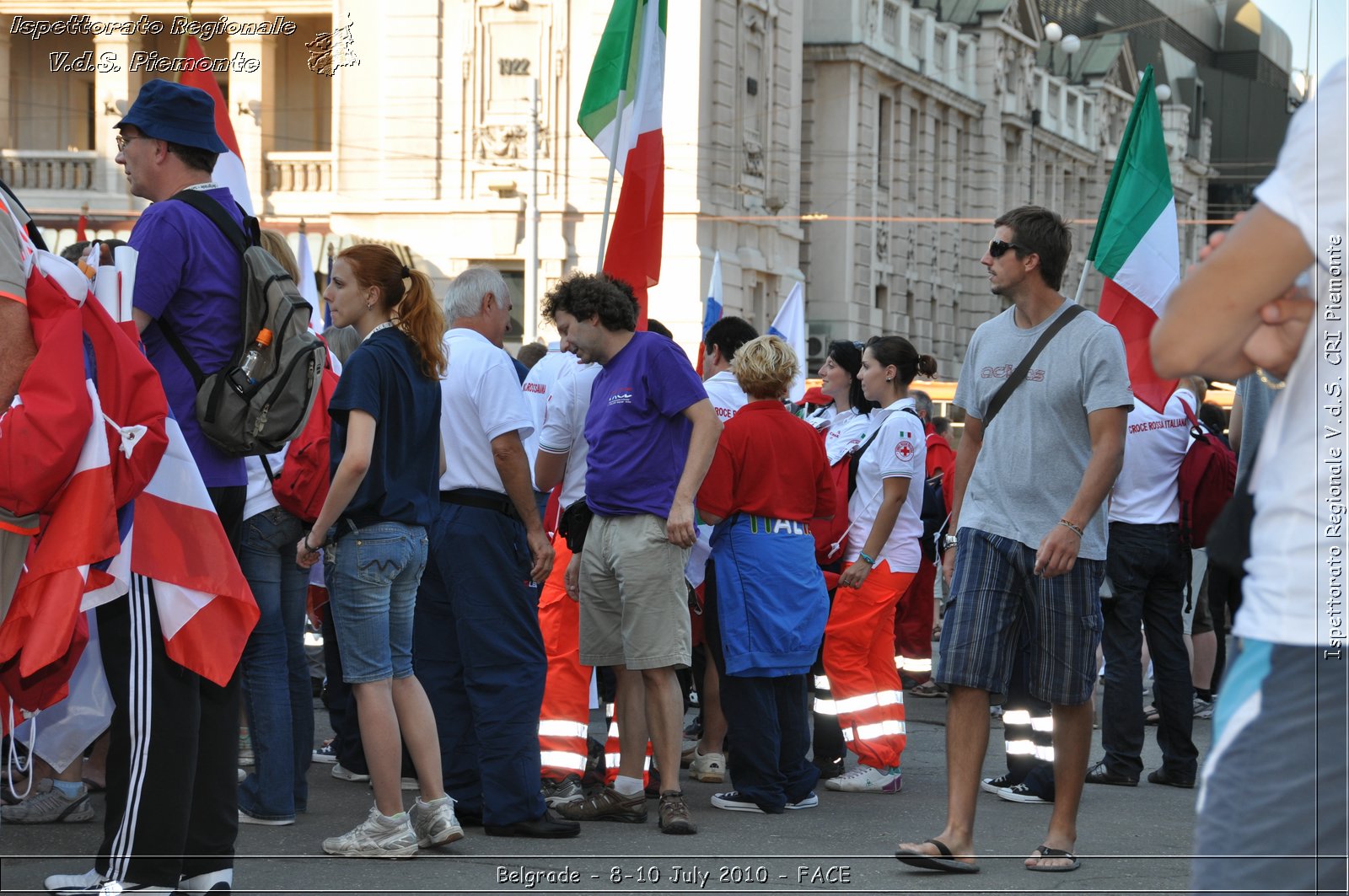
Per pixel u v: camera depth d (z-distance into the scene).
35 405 4.25
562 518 6.84
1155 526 7.73
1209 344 2.74
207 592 4.70
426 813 5.94
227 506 5.07
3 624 4.38
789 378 7.15
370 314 5.87
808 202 43.09
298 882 5.30
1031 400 5.80
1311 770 2.71
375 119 35.47
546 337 34.12
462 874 5.53
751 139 37.94
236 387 4.92
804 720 7.24
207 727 4.91
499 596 6.31
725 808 7.04
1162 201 8.70
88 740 5.67
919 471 7.77
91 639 5.46
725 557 6.96
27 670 4.27
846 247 42.78
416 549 5.78
